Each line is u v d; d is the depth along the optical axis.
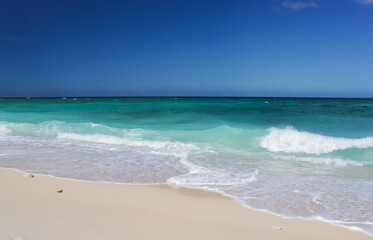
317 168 8.39
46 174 7.23
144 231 4.15
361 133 13.43
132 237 3.91
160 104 36.19
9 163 8.37
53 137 13.33
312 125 15.89
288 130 12.10
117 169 7.95
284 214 5.11
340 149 10.35
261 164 8.75
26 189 5.87
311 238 4.19
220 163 8.80
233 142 11.59
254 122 17.27
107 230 4.10
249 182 6.98
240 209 5.29
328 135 13.02
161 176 7.37
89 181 6.74
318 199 5.88
